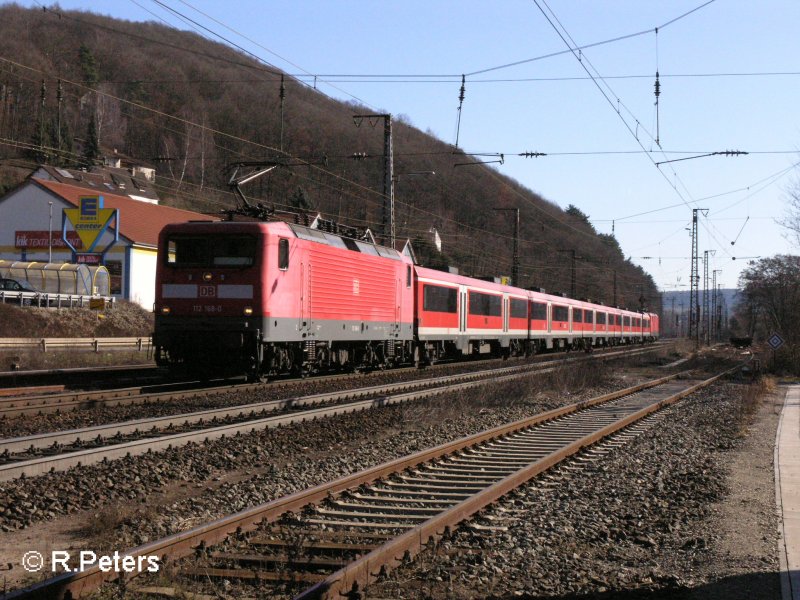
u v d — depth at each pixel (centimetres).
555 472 1109
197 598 569
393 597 582
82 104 8962
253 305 1825
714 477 1110
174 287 1869
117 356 3050
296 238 1975
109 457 1049
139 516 791
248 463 1112
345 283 2275
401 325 2723
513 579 648
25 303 3731
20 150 7869
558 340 5053
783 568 681
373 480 986
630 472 1128
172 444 1156
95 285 4312
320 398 1756
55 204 4978
